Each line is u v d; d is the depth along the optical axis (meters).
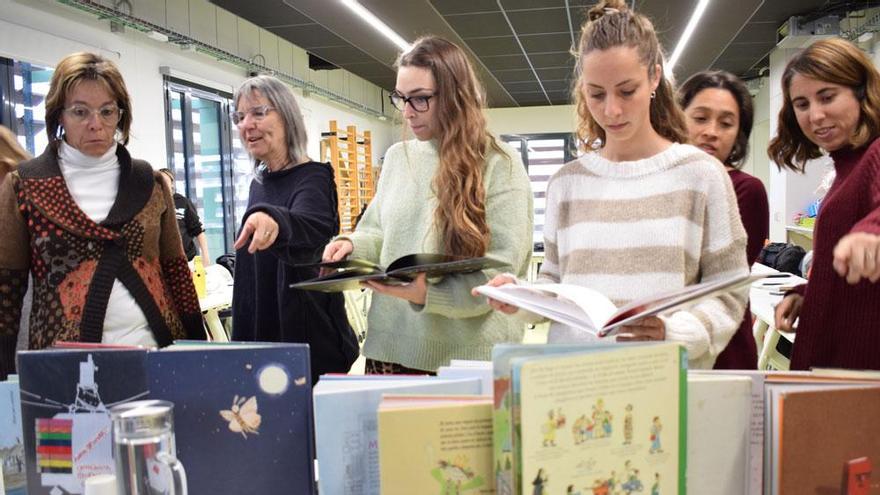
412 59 1.32
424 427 0.70
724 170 1.04
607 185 1.09
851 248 0.80
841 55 1.36
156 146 4.89
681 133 1.19
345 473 0.76
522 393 0.62
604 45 0.99
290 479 0.83
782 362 2.96
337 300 1.65
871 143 1.33
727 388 0.73
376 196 1.56
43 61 3.74
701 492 0.74
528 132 10.93
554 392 0.64
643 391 0.68
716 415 0.73
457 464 0.72
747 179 1.60
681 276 1.00
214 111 5.81
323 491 0.76
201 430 0.82
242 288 1.68
